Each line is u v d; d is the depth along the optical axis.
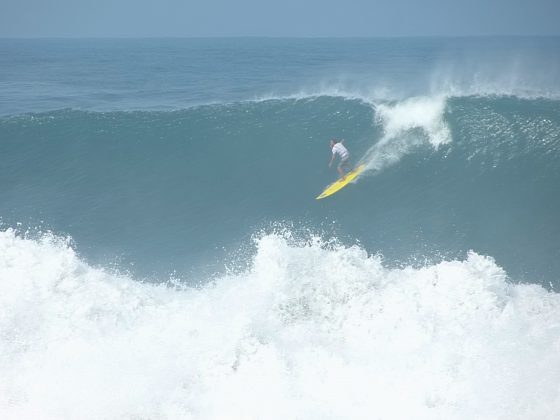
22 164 16.75
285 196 14.83
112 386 7.44
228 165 16.52
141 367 7.74
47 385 7.52
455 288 8.66
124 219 13.95
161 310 9.06
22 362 7.96
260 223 13.58
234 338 7.97
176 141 17.67
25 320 8.76
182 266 11.62
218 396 7.21
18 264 9.95
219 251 12.30
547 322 7.95
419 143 16.11
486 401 6.69
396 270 9.66
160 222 13.77
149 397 7.24
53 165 16.73
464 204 13.63
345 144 16.95
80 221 13.84
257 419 6.83
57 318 8.77
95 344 8.24
